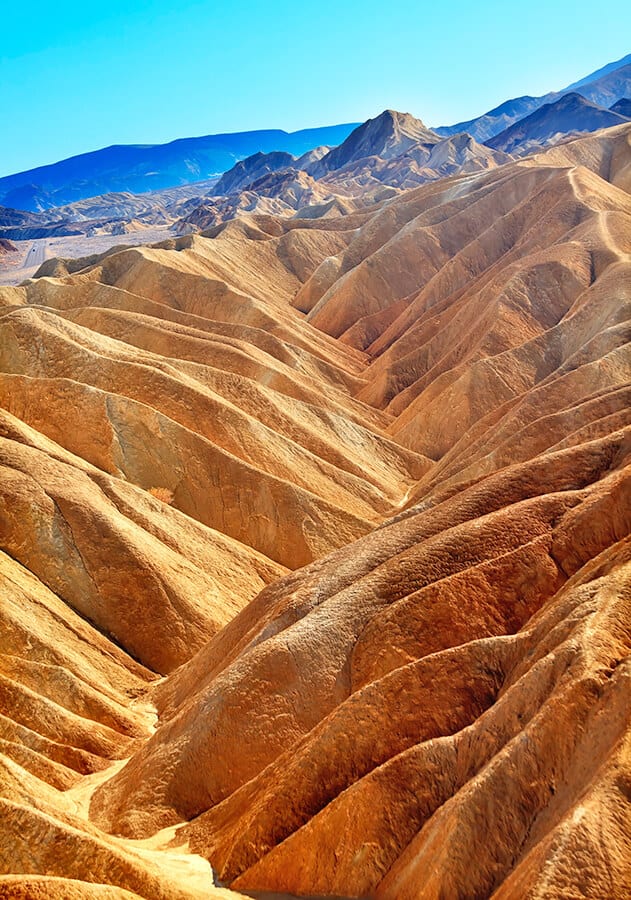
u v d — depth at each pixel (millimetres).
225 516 59188
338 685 30484
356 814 22359
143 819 28109
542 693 21750
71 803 28719
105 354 71250
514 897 16531
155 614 45312
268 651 31203
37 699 35000
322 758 25234
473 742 22359
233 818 26391
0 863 20766
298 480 64188
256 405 72500
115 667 42219
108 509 49625
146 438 60250
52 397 62219
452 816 19922
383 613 31562
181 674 40656
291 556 57531
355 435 75688
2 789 23781
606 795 17297
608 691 19984
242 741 29547
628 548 26797
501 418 65312
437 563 33250
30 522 46875
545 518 33594
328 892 21781
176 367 73000
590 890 15953
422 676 26297
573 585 27875
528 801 19625
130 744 35406
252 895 22391
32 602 42375
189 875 23375
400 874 20625
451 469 60094
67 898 18297
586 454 38062
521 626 29812
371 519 63156
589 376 61406
